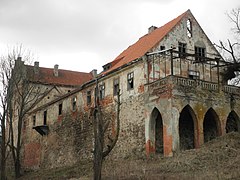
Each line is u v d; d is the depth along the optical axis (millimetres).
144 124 34844
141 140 34906
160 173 26625
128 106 37219
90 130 42562
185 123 35688
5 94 41500
